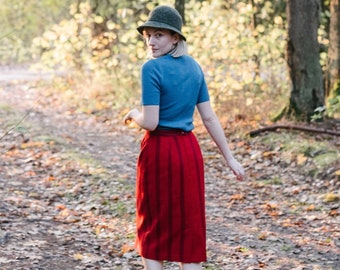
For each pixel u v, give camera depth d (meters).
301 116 11.93
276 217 7.56
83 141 11.66
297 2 11.84
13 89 18.44
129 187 8.38
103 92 15.77
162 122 4.20
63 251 5.71
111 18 16.58
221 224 7.17
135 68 14.79
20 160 9.65
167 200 4.16
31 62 29.47
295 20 11.90
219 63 13.20
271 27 13.98
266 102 12.80
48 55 14.84
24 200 7.46
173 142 4.18
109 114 14.18
